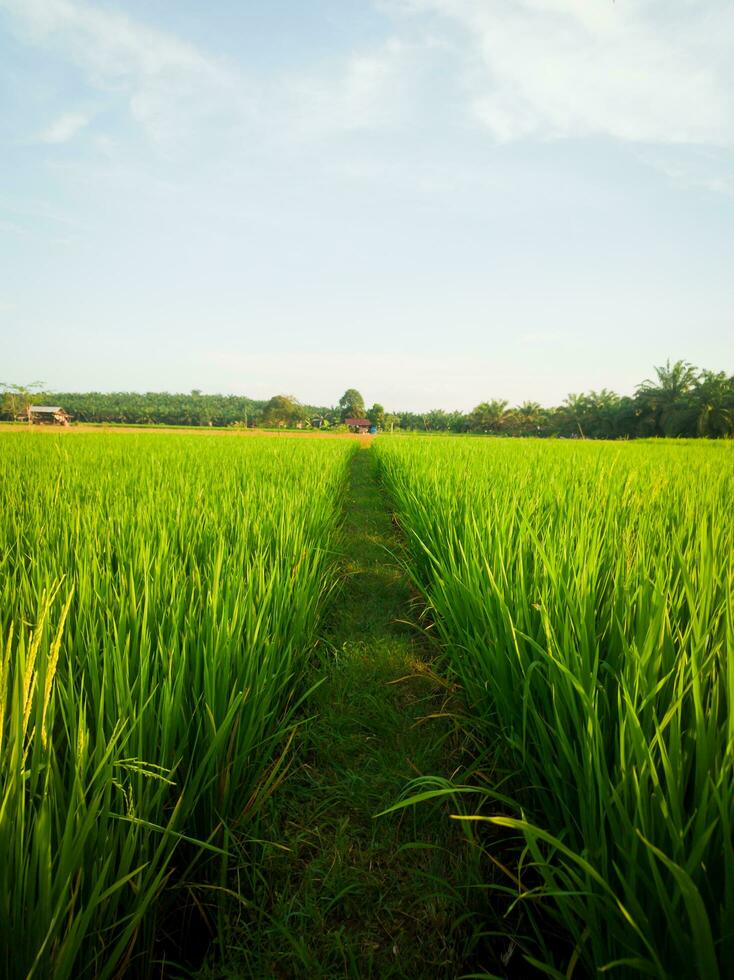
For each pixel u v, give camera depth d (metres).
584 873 1.31
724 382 55.75
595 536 2.60
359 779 2.22
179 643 2.07
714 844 1.11
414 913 1.65
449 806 2.07
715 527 2.72
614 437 65.31
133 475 6.73
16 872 1.05
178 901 1.57
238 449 13.84
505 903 1.63
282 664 2.38
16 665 1.19
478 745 2.21
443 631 2.88
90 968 1.19
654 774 1.12
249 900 1.60
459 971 1.45
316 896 1.70
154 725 1.59
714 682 1.45
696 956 0.91
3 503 4.28
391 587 4.88
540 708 1.80
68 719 1.44
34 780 1.13
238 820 1.75
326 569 4.58
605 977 1.13
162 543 2.98
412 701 2.90
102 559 2.90
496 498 4.07
